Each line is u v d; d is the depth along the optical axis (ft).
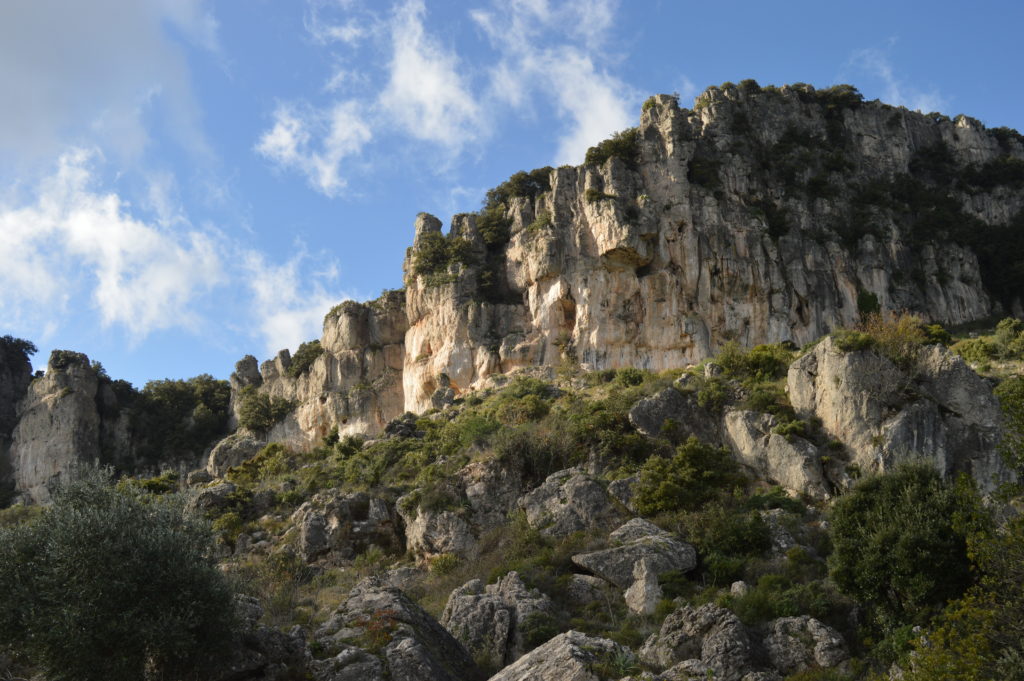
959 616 77.97
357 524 165.99
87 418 371.15
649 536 127.85
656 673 88.53
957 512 96.43
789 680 89.66
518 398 221.25
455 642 101.40
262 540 169.58
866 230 318.45
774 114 359.87
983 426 148.05
